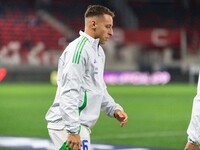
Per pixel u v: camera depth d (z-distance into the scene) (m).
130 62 124.50
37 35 134.00
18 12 138.62
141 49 125.12
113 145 37.00
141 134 43.44
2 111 63.66
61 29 137.12
